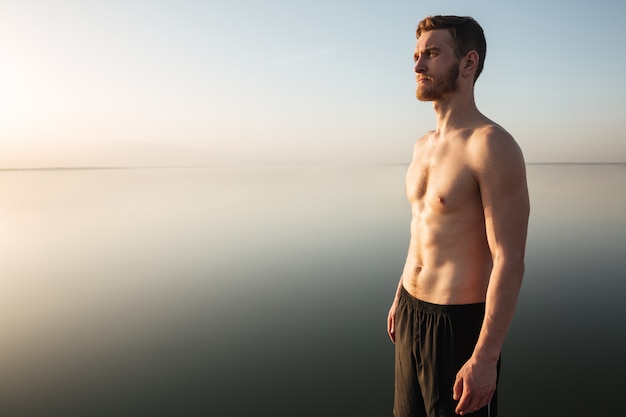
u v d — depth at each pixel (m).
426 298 1.53
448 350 1.46
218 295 6.64
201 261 9.21
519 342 4.39
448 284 1.46
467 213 1.40
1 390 3.86
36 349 4.75
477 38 1.43
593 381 3.59
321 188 37.78
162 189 39.31
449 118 1.49
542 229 11.61
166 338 5.00
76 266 9.07
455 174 1.40
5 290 7.25
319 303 6.02
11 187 47.03
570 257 8.06
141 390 3.81
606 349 4.13
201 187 42.06
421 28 1.52
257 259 9.19
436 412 1.50
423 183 1.57
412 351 1.60
